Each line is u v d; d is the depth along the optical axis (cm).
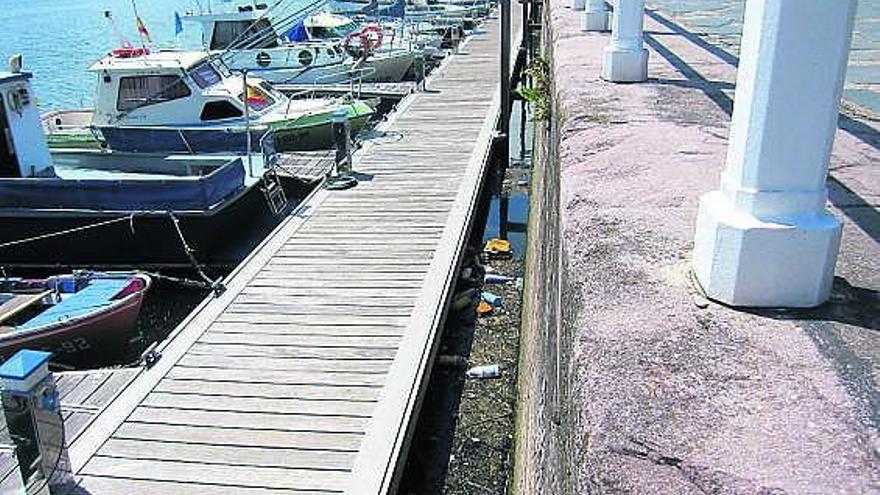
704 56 448
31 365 392
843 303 133
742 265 131
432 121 1346
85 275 773
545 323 303
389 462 455
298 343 596
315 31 2181
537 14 2677
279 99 1372
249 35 1669
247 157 1063
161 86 1239
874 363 115
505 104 1312
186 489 436
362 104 1402
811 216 129
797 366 115
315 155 1203
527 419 423
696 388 112
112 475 446
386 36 2111
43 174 992
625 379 115
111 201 891
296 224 856
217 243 918
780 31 121
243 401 519
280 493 432
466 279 837
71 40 3684
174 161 1057
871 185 197
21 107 948
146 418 499
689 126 266
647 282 147
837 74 121
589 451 102
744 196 131
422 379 549
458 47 2230
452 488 522
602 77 371
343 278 714
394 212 889
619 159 230
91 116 1355
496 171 1240
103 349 703
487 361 674
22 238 913
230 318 638
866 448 98
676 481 95
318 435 482
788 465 95
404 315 641
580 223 182
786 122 125
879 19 558
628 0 348
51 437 410
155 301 891
